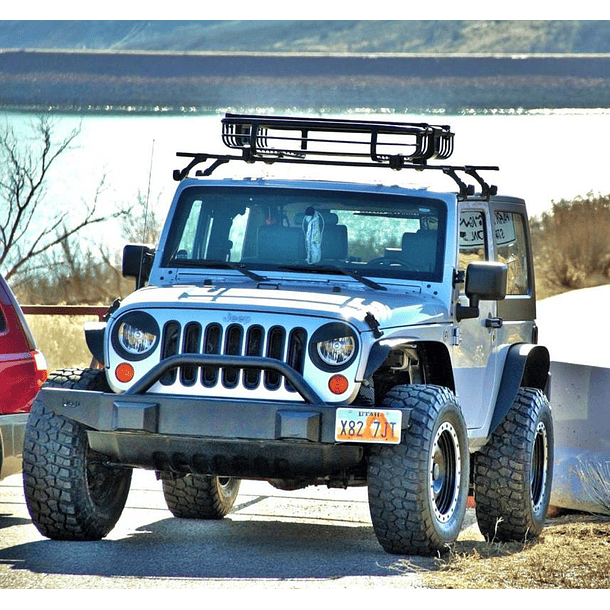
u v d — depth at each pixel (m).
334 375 21.09
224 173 25.12
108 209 66.50
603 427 27.95
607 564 21.44
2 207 66.88
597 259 65.75
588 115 150.00
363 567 21.02
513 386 25.39
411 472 21.31
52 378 22.45
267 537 24.12
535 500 25.75
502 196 26.48
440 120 133.62
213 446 21.16
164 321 21.53
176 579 19.75
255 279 23.69
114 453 21.73
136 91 173.75
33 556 21.25
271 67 192.75
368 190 24.17
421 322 22.62
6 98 164.88
